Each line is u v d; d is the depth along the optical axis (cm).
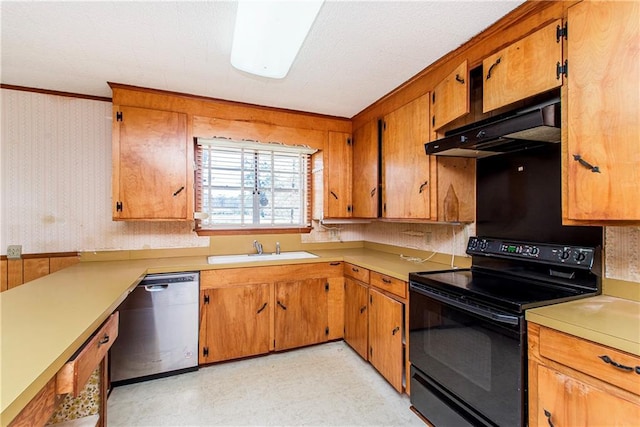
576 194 117
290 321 263
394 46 173
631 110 101
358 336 254
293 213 322
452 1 134
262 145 288
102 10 141
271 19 140
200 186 281
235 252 290
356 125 302
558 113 124
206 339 235
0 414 61
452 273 189
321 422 177
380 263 238
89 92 240
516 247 170
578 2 117
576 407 103
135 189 231
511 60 144
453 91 176
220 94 246
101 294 150
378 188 261
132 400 196
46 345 92
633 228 131
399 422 177
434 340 168
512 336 124
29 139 232
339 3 136
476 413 141
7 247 227
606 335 95
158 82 223
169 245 269
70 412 139
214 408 189
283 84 226
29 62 192
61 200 239
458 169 201
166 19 149
